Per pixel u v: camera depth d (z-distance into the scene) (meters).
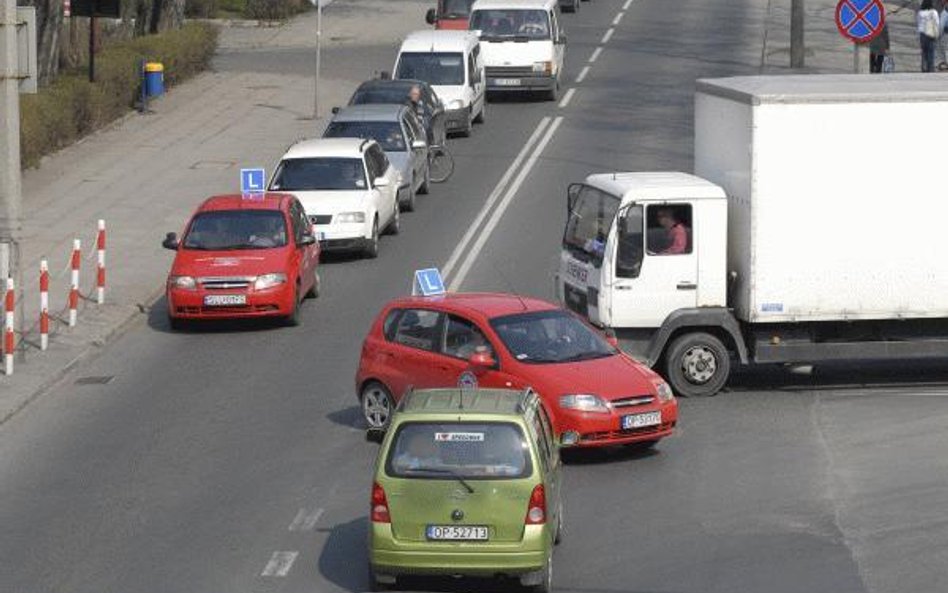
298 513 41.62
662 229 52.72
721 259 52.88
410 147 82.88
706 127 55.66
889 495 42.53
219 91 112.44
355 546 39.03
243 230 63.66
